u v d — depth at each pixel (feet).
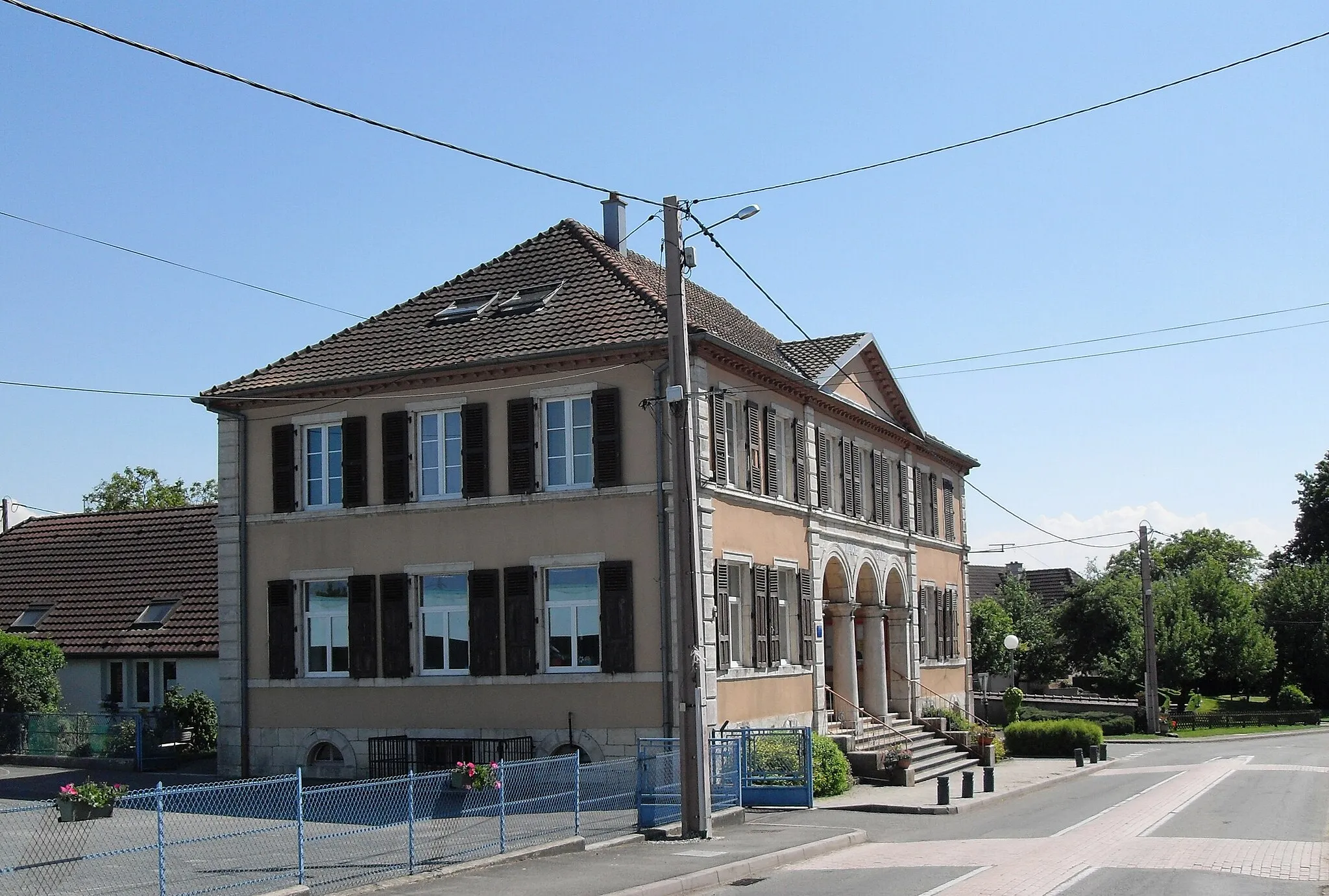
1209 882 47.06
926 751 109.40
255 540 92.68
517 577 83.87
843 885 49.11
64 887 48.24
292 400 91.30
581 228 99.86
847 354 107.55
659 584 80.12
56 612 118.83
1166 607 214.07
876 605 115.24
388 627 87.35
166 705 102.99
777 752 81.20
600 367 82.89
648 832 62.90
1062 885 46.65
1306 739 170.60
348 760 87.76
